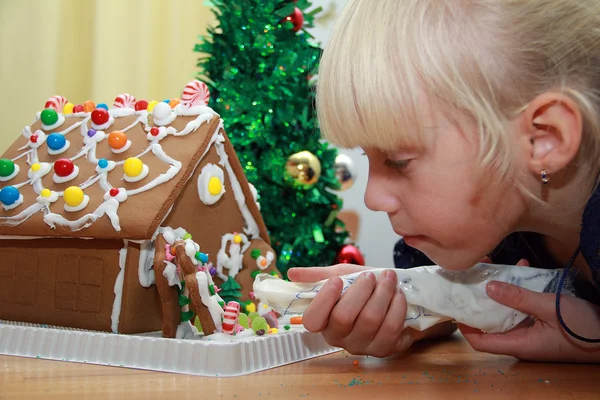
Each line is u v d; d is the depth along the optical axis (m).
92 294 0.90
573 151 0.67
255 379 0.68
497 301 0.79
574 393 0.64
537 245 0.98
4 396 0.58
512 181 0.71
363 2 0.72
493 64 0.67
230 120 1.75
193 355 0.71
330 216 1.94
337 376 0.71
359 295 0.77
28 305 0.96
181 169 0.91
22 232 0.93
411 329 0.88
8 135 2.14
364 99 0.68
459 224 0.71
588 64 0.69
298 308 0.83
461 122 0.68
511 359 0.85
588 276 0.90
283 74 1.80
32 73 2.16
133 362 0.75
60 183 0.95
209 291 0.85
